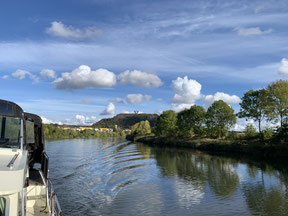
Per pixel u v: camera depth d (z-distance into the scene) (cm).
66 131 9662
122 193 1526
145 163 2766
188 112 6256
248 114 4281
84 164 2578
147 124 10044
